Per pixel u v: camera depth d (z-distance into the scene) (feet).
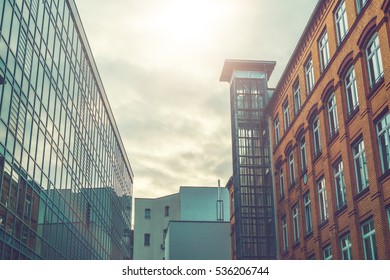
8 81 76.48
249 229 129.08
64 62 112.37
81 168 127.85
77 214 122.31
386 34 66.03
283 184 117.70
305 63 102.83
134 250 245.65
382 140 68.54
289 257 110.52
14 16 79.61
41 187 94.02
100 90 154.40
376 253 68.85
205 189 231.91
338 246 81.56
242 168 134.72
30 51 87.97
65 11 113.91
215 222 181.78
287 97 116.37
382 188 66.80
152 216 253.44
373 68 71.87
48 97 98.99
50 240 99.35
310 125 98.63
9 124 76.79
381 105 67.56
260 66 145.28
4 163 74.59
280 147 121.29
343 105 80.89
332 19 86.94
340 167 83.82
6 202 75.82
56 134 104.83
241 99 141.90
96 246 144.77
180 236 179.11
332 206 84.28
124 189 204.54
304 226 100.63
